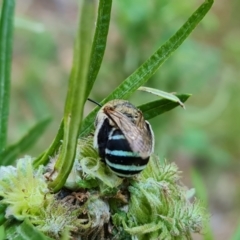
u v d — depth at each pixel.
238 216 0.25
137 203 0.08
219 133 0.27
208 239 0.10
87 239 0.08
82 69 0.07
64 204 0.08
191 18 0.08
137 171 0.08
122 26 0.19
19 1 0.29
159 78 0.19
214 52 0.22
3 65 0.10
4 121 0.10
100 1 0.08
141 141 0.08
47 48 0.26
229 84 0.26
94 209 0.08
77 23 0.06
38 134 0.10
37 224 0.08
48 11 0.29
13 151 0.10
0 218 0.08
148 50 0.19
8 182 0.08
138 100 0.19
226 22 0.31
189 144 0.21
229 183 0.26
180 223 0.08
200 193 0.11
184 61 0.20
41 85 0.25
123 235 0.08
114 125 0.08
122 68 0.19
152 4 0.18
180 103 0.09
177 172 0.09
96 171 0.08
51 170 0.08
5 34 0.10
